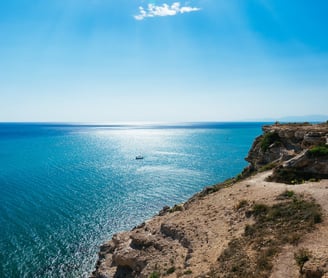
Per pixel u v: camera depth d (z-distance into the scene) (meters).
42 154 137.00
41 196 68.06
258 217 24.95
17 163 110.88
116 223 53.41
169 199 67.25
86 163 113.75
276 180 34.56
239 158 125.75
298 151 41.38
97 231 50.06
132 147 174.62
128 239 33.41
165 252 26.08
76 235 48.44
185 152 149.25
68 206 61.62
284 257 18.19
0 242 45.16
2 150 150.88
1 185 77.38
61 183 80.31
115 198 67.56
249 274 17.78
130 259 27.14
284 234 20.88
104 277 29.03
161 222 32.97
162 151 154.62
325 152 33.09
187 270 21.38
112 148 168.50
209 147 170.88
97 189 74.75
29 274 37.91
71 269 39.22
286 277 16.39
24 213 57.12
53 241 46.19
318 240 19.00
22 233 48.47
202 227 27.27
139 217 56.38
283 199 27.08
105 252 35.44
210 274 19.52
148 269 24.61
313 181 31.98
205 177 89.19
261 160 47.03
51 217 55.47
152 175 92.19
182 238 26.62
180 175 92.19
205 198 35.69
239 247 21.41
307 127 45.62
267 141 47.78
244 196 30.95
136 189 75.19
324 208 23.39
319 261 16.27
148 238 28.83
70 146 176.00
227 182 49.66
